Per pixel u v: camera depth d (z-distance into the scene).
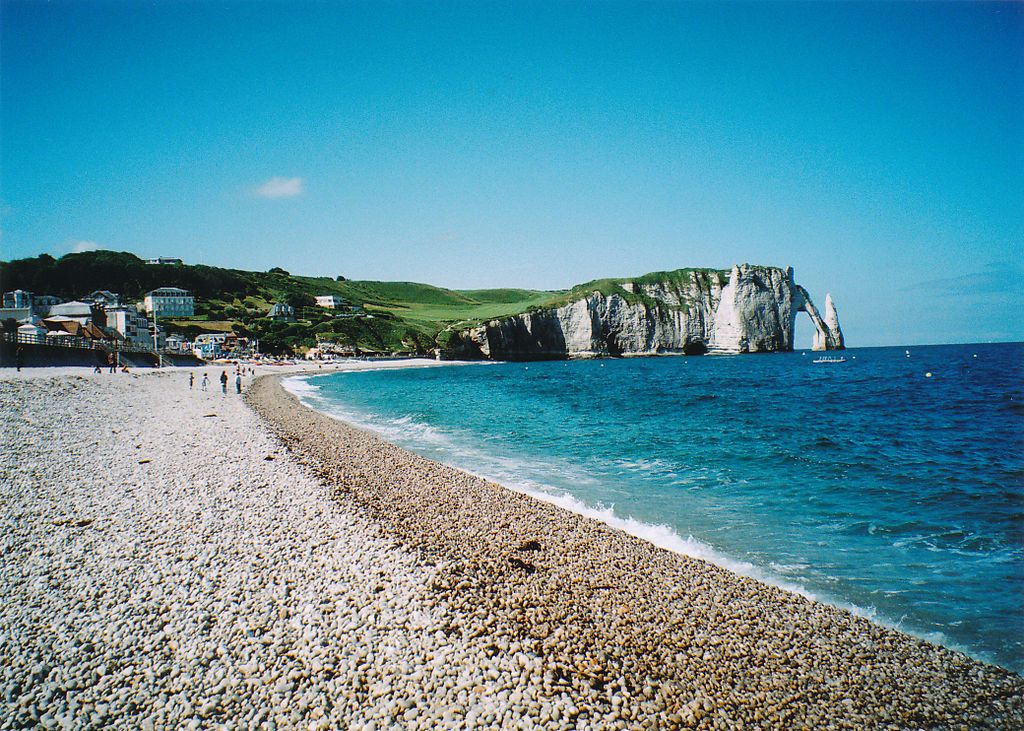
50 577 10.09
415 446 26.52
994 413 36.75
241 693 7.11
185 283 169.00
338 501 14.87
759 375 85.31
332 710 6.84
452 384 73.88
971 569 11.74
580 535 13.41
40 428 23.42
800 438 27.95
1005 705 7.65
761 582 11.12
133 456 19.56
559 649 8.36
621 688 7.58
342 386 70.88
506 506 15.62
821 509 15.97
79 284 150.75
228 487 15.88
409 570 10.56
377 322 176.62
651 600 10.21
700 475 20.22
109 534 12.12
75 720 6.63
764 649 8.82
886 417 35.75
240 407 36.38
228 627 8.53
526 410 42.12
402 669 7.59
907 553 12.69
